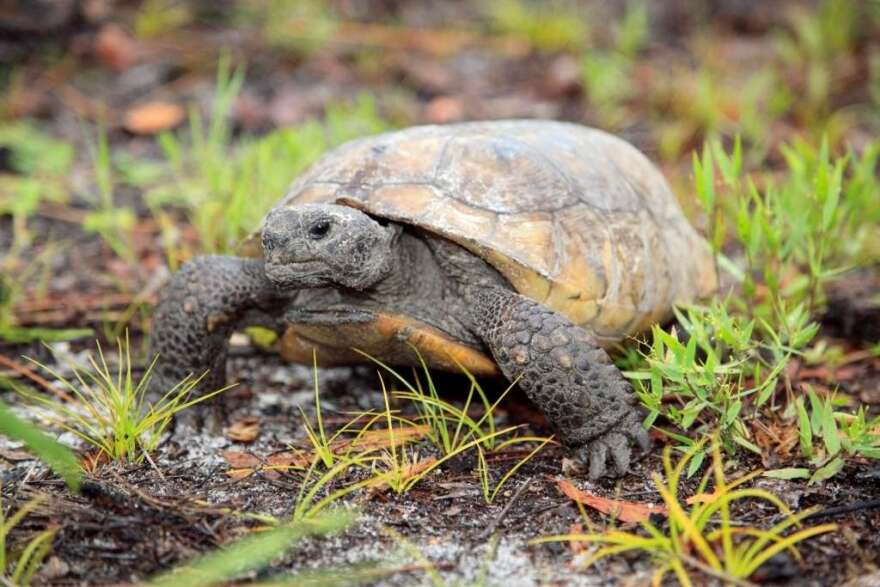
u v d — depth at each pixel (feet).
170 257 17.60
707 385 11.82
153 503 11.12
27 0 31.68
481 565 10.27
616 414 12.19
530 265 12.59
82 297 18.42
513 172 13.39
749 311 14.99
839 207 15.75
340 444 13.05
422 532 10.92
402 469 11.87
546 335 12.15
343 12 36.96
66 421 13.85
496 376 13.39
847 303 17.46
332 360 14.34
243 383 15.70
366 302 13.69
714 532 10.21
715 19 37.14
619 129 28.12
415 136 14.21
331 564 10.25
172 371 13.71
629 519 11.02
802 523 10.93
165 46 32.78
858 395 14.66
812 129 26.40
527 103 30.17
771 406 13.12
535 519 11.20
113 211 20.84
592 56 31.86
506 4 36.63
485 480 11.70
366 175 13.47
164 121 27.71
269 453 13.05
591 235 13.38
